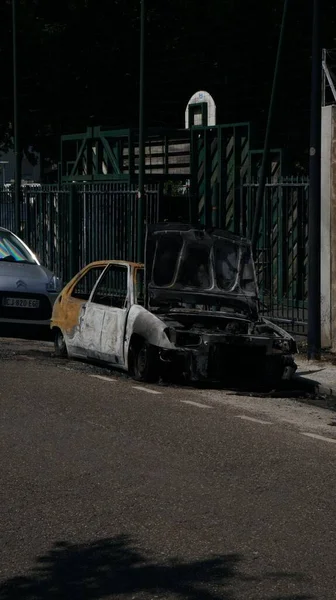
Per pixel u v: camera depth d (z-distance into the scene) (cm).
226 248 1489
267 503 790
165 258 1459
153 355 1351
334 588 614
